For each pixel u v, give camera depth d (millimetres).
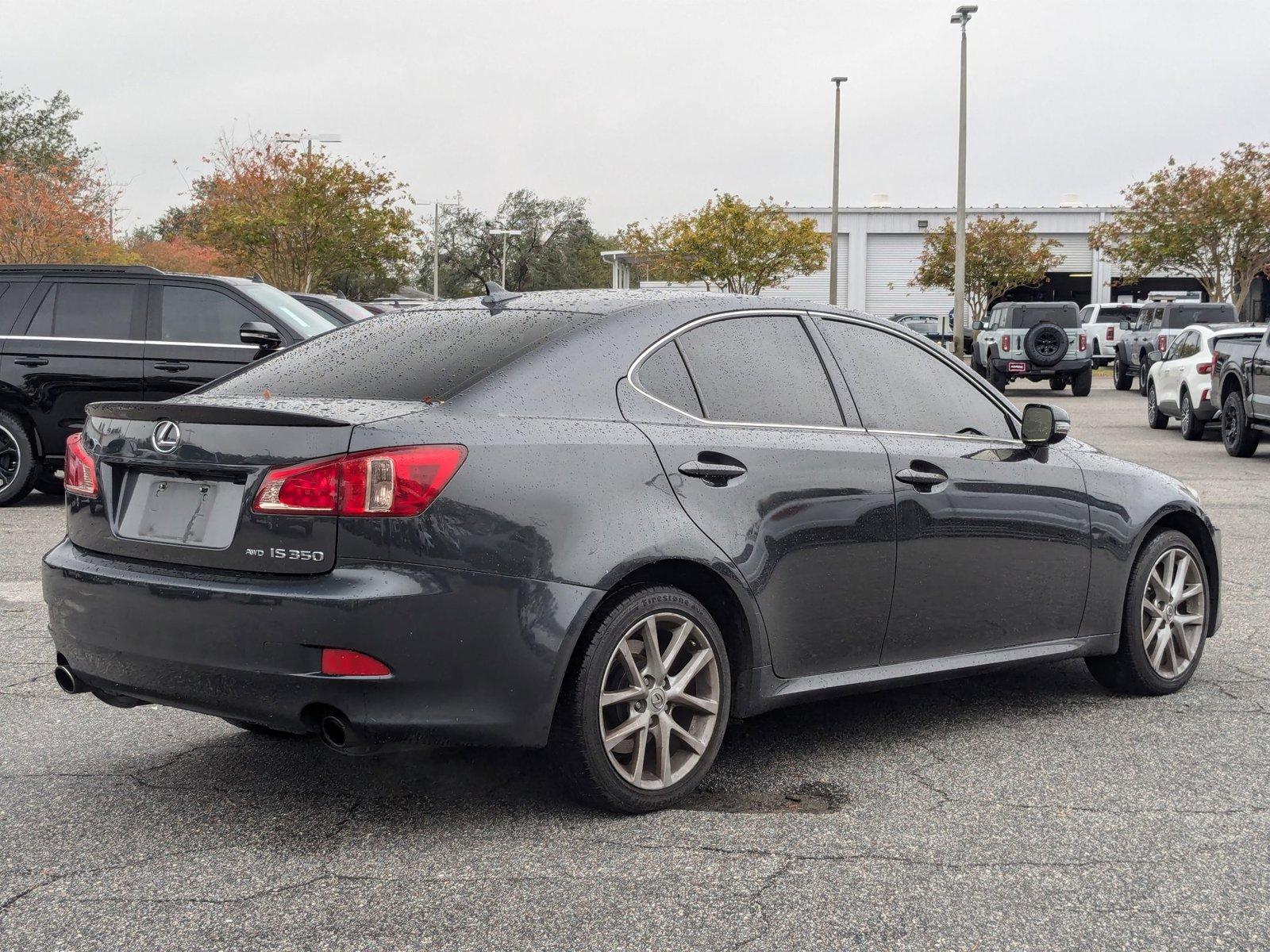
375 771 4281
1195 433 17953
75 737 4660
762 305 4430
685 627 3902
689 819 3840
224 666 3486
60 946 2982
